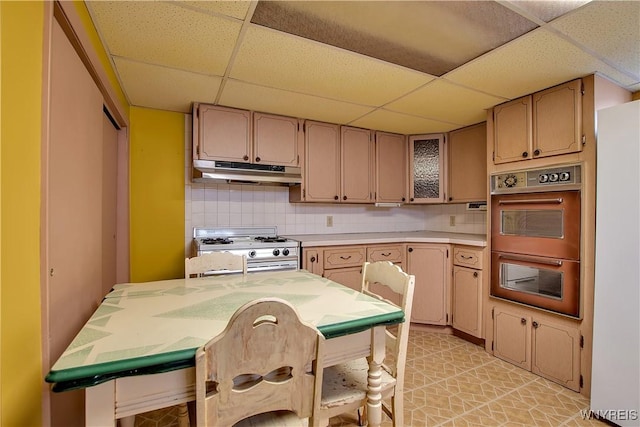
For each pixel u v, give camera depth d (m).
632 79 1.99
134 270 2.62
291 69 1.94
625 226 1.64
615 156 1.69
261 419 1.04
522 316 2.28
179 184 2.78
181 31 1.54
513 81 2.05
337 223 3.55
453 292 2.89
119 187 2.46
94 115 1.55
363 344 1.17
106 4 1.33
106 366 0.74
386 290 3.03
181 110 2.71
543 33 1.53
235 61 1.84
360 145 3.25
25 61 0.83
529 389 1.99
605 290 1.72
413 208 4.00
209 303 1.24
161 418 1.73
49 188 0.97
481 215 3.34
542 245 2.13
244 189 3.06
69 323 1.17
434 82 2.11
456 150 3.28
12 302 0.76
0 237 0.71
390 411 1.54
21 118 0.81
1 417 0.71
